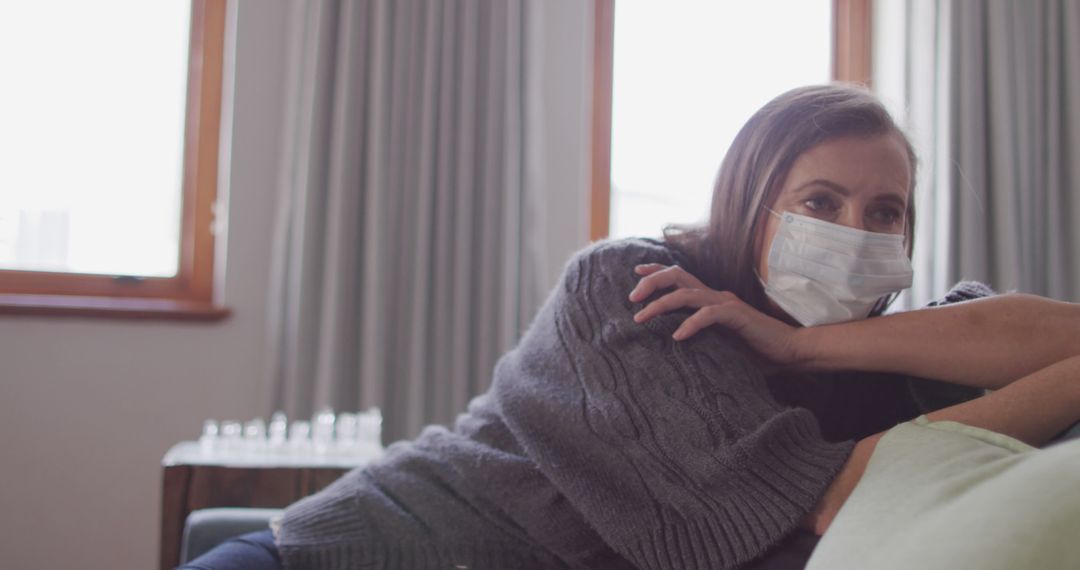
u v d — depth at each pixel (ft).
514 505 3.06
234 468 5.53
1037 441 2.71
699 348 3.00
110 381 8.64
